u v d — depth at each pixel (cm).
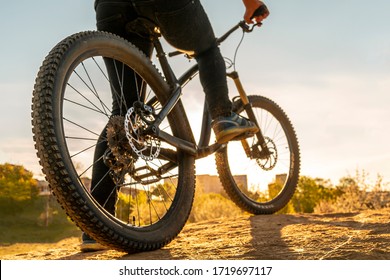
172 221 274
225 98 291
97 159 264
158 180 285
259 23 341
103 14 282
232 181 454
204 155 315
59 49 225
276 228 317
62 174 204
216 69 287
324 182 5900
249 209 459
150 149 270
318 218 387
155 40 291
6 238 4641
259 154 458
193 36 274
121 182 264
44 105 208
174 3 257
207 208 1501
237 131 291
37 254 289
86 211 212
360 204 1326
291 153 514
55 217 6191
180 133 307
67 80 224
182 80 338
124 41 266
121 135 254
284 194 501
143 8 265
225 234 309
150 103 308
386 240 216
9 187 6906
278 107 511
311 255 194
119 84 278
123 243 231
